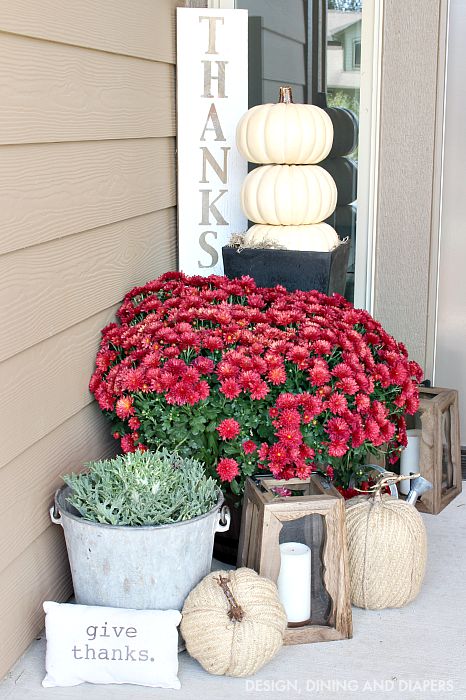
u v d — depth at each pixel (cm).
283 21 309
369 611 221
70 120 212
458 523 272
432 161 299
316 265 263
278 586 207
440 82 293
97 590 195
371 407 230
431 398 281
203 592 192
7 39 180
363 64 301
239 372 218
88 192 226
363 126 305
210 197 299
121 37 245
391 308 313
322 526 209
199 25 290
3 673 190
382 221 308
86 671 187
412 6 289
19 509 193
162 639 186
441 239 314
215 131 296
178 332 228
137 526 189
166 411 221
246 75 295
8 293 183
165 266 299
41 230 198
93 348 236
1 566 185
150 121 274
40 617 209
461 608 223
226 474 215
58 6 203
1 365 182
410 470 281
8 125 181
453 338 321
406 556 216
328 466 228
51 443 211
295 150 267
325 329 232
